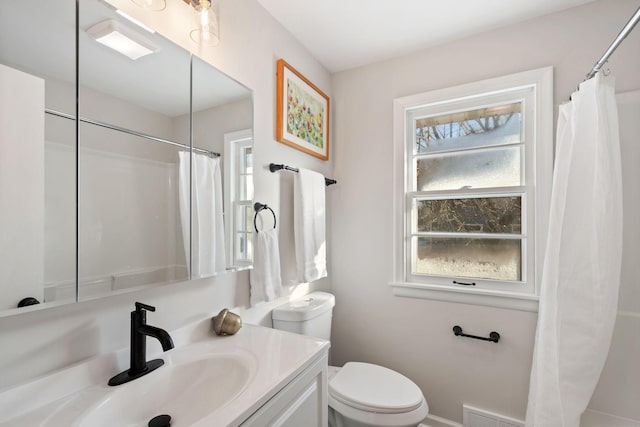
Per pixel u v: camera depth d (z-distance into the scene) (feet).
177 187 3.26
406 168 6.05
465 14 4.85
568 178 3.96
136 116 2.86
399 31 5.27
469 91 5.39
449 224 5.76
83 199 2.43
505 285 5.25
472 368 5.30
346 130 6.57
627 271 4.24
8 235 2.00
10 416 2.00
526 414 4.66
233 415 2.03
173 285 3.24
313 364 3.02
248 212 4.23
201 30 3.34
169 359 2.90
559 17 4.79
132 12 2.87
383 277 6.12
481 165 5.52
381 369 5.08
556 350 3.94
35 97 2.16
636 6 4.36
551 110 4.75
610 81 3.77
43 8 2.22
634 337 4.18
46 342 2.23
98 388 2.39
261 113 4.54
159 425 2.32
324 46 5.71
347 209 6.53
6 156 1.99
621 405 4.24
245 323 3.97
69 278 2.33
